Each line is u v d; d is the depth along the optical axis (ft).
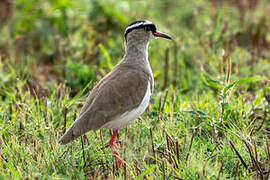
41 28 62.13
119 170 31.01
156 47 55.62
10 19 67.82
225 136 35.09
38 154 31.55
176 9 70.49
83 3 63.82
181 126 36.60
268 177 29.68
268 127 38.52
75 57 54.85
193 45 57.00
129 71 34.01
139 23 35.81
